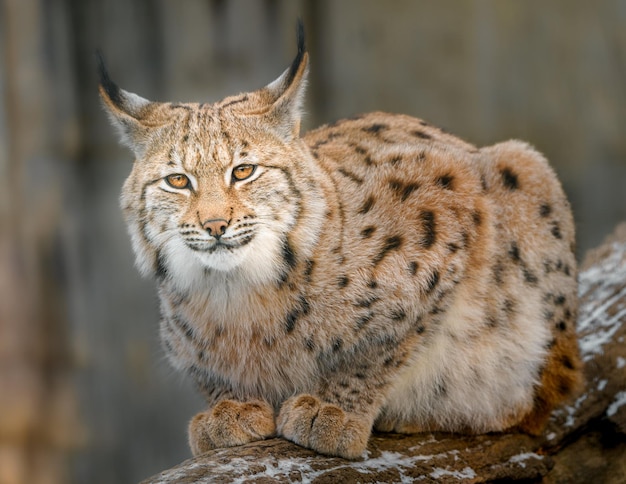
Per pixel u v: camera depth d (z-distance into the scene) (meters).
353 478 14.67
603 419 18.17
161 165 15.80
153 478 13.44
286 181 15.80
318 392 16.25
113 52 46.75
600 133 47.22
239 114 15.95
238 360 16.23
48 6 46.12
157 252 16.16
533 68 46.81
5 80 45.97
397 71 46.50
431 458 16.09
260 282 15.73
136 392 44.00
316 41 46.44
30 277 45.25
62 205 45.88
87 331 45.09
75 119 46.53
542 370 17.31
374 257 15.99
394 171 16.98
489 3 46.31
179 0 46.34
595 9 46.94
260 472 13.92
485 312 16.83
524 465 16.72
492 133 46.75
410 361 16.33
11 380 44.34
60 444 43.75
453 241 16.48
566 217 18.03
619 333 19.77
